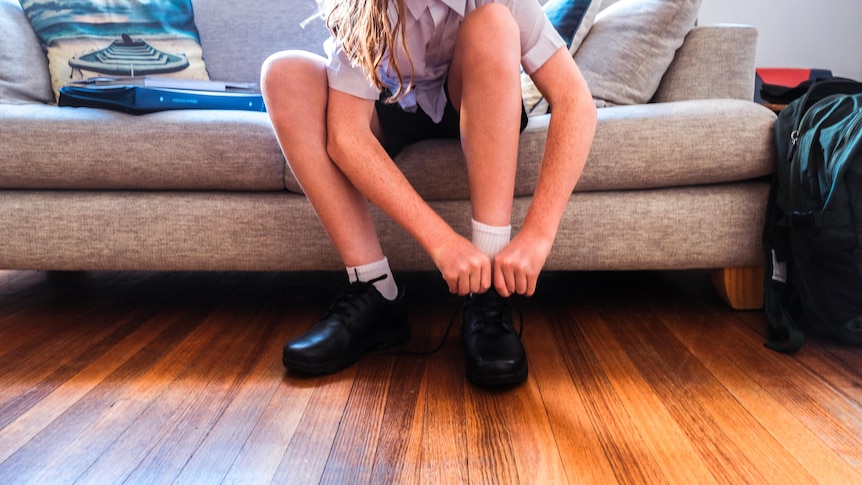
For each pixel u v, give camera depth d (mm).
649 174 1261
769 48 2531
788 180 1184
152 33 1797
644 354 1125
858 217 1084
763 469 734
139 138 1271
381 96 1121
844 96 1165
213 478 731
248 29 1888
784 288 1220
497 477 725
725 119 1247
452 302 1505
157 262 1327
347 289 1136
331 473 739
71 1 1777
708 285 1634
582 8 1532
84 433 846
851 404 909
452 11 992
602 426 851
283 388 995
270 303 1506
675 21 1443
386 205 1007
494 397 952
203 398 956
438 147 1263
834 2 2477
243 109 1466
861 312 1115
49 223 1318
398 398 953
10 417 895
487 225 991
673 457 765
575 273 1805
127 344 1210
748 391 957
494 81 953
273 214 1309
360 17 952
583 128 1003
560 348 1166
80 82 1479
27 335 1271
